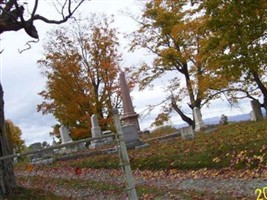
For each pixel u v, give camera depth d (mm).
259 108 28156
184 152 18625
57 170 19703
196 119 32906
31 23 14102
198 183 13758
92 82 44688
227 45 27078
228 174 13766
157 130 40000
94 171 19078
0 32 13734
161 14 38500
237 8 25453
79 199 13469
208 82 32469
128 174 6953
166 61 39125
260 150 14281
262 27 25797
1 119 13164
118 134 7020
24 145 68000
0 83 13516
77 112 43812
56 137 48188
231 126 27172
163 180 15539
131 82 42469
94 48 45312
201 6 26562
